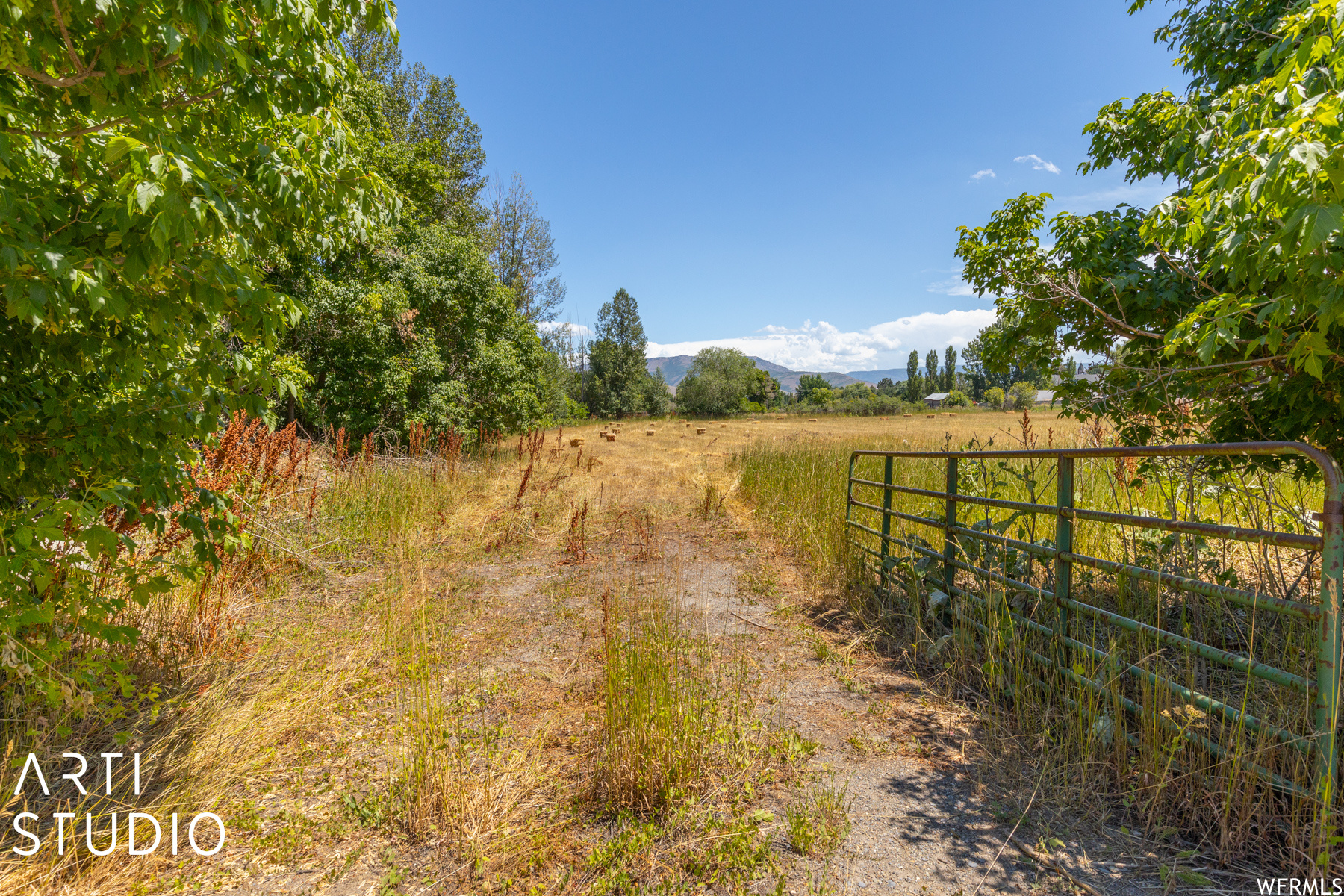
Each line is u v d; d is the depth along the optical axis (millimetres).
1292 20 2631
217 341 3225
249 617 4836
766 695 3777
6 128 2553
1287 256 2184
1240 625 3502
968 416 56344
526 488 10141
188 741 2957
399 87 30750
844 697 3762
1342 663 2205
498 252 37156
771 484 10477
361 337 13383
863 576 5773
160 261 2402
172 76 2912
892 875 2242
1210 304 2650
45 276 2260
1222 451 2379
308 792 2807
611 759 2771
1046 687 3297
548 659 4418
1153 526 2713
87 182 2752
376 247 13922
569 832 2555
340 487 8562
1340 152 1938
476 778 2855
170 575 4297
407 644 4477
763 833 2502
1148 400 4223
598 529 8836
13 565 2289
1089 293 4379
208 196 2326
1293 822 2156
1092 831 2441
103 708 2867
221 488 4977
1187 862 2227
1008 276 4930
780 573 6625
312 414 13328
